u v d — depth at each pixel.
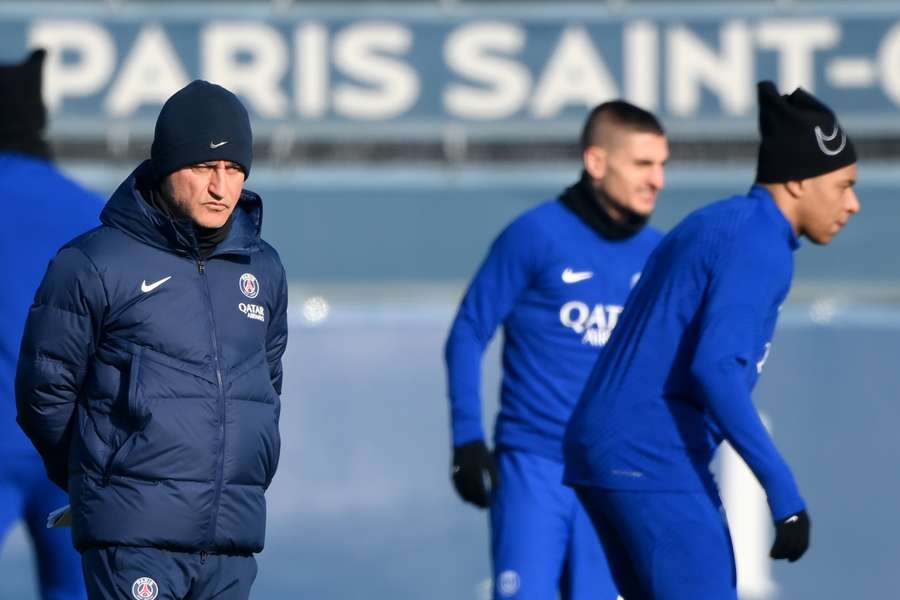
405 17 33.06
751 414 14.55
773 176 15.41
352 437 27.98
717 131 32.88
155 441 13.48
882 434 28.41
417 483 27.78
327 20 33.00
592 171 19.83
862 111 32.81
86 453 13.66
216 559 13.87
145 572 13.56
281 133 32.78
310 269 32.12
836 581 27.53
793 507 14.56
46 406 13.78
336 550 27.34
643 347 15.34
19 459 18.05
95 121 32.62
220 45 32.91
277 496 27.61
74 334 13.61
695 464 15.32
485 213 32.47
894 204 32.06
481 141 32.91
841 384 28.55
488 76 33.00
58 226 18.38
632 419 15.34
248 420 13.87
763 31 33.00
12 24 32.69
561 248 19.66
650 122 19.80
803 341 28.70
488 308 19.89
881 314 30.14
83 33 32.72
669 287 15.23
